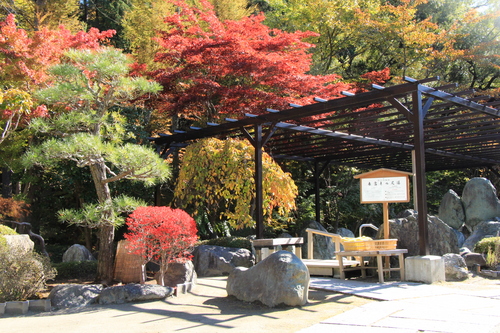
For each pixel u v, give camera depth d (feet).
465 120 26.53
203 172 29.14
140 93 20.25
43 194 39.01
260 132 25.75
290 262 15.80
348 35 54.65
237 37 32.01
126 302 17.35
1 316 16.12
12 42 26.84
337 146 34.94
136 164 18.24
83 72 21.08
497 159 42.80
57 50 28.32
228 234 37.27
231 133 30.71
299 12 53.57
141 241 18.70
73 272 23.54
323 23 52.34
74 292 17.63
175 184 33.30
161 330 12.76
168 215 18.83
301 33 35.12
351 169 47.42
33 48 27.35
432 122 26.84
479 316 12.64
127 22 52.01
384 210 22.50
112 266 21.16
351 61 61.77
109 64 19.11
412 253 22.58
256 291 16.29
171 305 16.67
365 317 12.98
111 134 21.47
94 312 15.89
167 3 48.08
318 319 13.51
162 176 19.38
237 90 32.27
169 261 18.85
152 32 48.01
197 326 13.12
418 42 50.65
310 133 28.04
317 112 23.61
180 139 30.17
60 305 16.98
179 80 35.24
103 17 63.62
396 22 50.24
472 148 35.42
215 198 33.14
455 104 23.13
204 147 29.27
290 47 34.99
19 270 17.79
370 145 34.68
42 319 15.17
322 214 47.96
